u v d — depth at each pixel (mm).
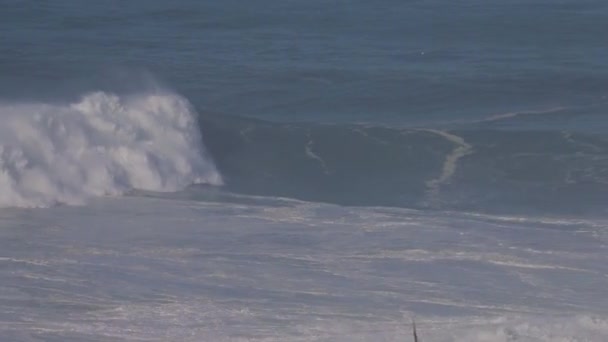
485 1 154875
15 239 52438
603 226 57750
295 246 52031
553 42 125062
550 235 55219
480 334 39438
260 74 103062
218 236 53719
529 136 75625
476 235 54656
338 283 46656
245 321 41844
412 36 128250
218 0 151875
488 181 69812
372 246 52125
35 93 76500
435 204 63969
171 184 64875
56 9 139250
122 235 53719
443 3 152500
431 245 52469
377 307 43719
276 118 91375
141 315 42312
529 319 41281
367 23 136250
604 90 98750
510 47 122125
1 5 140000
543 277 48031
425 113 92125
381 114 92000
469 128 80812
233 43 121375
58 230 54438
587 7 148625
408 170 72312
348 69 105125
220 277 47188
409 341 39062
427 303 44344
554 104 94188
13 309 42562
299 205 61688
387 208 61844
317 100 95688
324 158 73000
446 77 101812
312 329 41031
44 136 61812
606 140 75250
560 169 71562
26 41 117312
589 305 44688
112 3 146125
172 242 52531
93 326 41031
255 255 50500
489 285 46781
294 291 45531
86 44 117500
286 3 150750
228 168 70312
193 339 39812
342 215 58688
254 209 60000
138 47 117000
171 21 135375
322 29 132125
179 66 106812
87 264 48562
